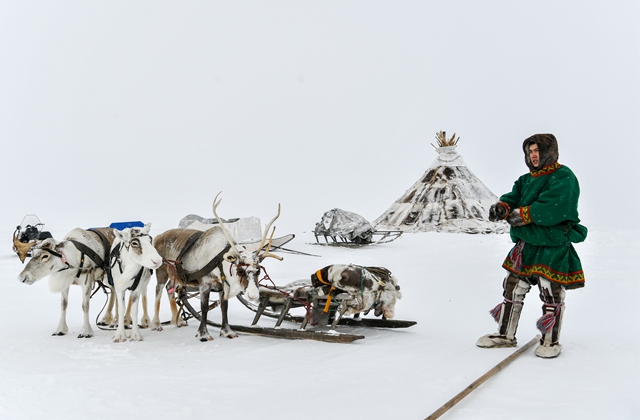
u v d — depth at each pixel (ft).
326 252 66.64
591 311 29.07
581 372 18.56
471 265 52.34
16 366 19.92
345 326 28.25
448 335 25.63
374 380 17.88
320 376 18.38
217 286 26.05
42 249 25.05
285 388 17.11
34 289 41.88
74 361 20.80
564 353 21.17
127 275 24.90
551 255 21.50
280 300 27.07
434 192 101.86
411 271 48.21
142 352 22.50
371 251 67.26
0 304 35.29
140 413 14.85
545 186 22.17
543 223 21.24
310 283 27.68
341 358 20.95
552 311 21.25
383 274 26.30
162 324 29.86
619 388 16.74
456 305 32.99
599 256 56.08
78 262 25.98
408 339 24.71
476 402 15.81
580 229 21.94
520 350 21.53
